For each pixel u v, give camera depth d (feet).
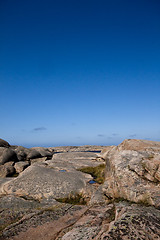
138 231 12.56
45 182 39.81
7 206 28.89
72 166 59.88
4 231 19.31
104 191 30.96
